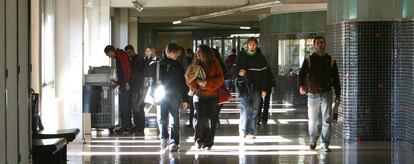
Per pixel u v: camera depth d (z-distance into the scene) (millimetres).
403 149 9656
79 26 10969
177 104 9562
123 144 10445
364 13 10531
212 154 9320
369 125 10633
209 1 19016
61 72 10914
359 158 8852
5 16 5715
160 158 8961
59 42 10922
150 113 13922
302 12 19734
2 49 5590
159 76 9562
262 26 24484
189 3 19078
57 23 10906
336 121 11227
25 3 6613
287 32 20500
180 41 37344
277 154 9281
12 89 6027
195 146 9812
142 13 25797
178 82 9547
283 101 20391
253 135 11203
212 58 9430
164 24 32969
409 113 10234
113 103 12133
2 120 5574
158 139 11047
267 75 11133
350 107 10625
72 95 10891
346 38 10625
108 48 11938
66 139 7605
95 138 11289
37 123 7887
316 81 9312
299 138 11117
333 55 11203
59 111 10727
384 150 9578
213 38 34219
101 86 11703
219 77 9469
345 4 10656
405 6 10383
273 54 21734
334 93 10195
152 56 12922
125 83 11945
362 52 10578
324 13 18953
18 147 6230
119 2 18781
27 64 6730
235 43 33875
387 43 10547
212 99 9539
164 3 19000
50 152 6996
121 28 24781
